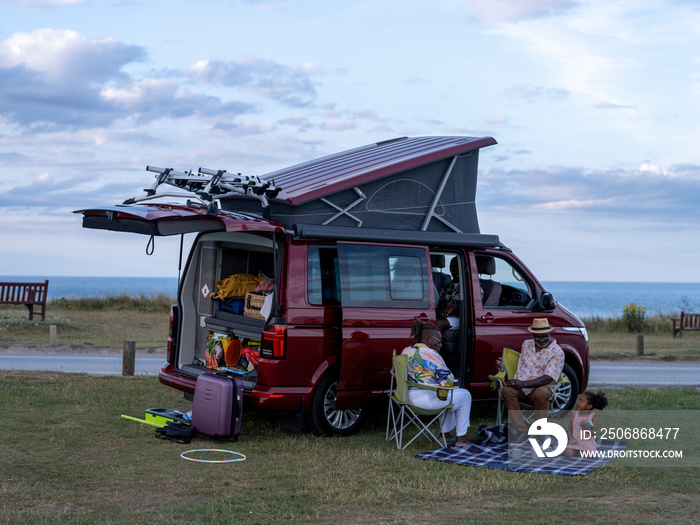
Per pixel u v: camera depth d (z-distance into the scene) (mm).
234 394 7418
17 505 5301
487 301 8805
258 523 5094
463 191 8930
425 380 7316
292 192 7871
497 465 6766
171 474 6219
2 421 8000
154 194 7855
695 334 27219
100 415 8531
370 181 8117
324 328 7711
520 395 7836
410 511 5438
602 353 18688
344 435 7906
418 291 8234
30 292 21156
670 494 5938
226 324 8297
